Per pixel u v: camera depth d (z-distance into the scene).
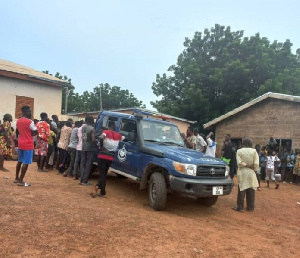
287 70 22.45
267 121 16.69
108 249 3.94
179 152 6.67
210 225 5.72
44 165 10.16
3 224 4.36
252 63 23.89
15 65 16.22
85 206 5.70
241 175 7.31
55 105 15.64
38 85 14.88
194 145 9.80
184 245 4.39
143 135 7.26
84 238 4.19
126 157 7.43
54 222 4.64
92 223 4.80
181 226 5.34
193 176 6.18
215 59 27.25
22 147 6.82
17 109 14.04
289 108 15.71
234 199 8.65
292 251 4.75
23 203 5.41
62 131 9.24
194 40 28.66
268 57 23.77
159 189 6.23
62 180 8.18
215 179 6.50
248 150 7.32
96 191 6.64
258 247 4.74
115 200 6.72
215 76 24.47
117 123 8.16
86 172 7.86
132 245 4.15
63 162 9.23
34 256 3.54
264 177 14.33
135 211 5.95
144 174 6.76
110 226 4.77
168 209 6.68
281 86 22.53
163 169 6.57
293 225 6.50
